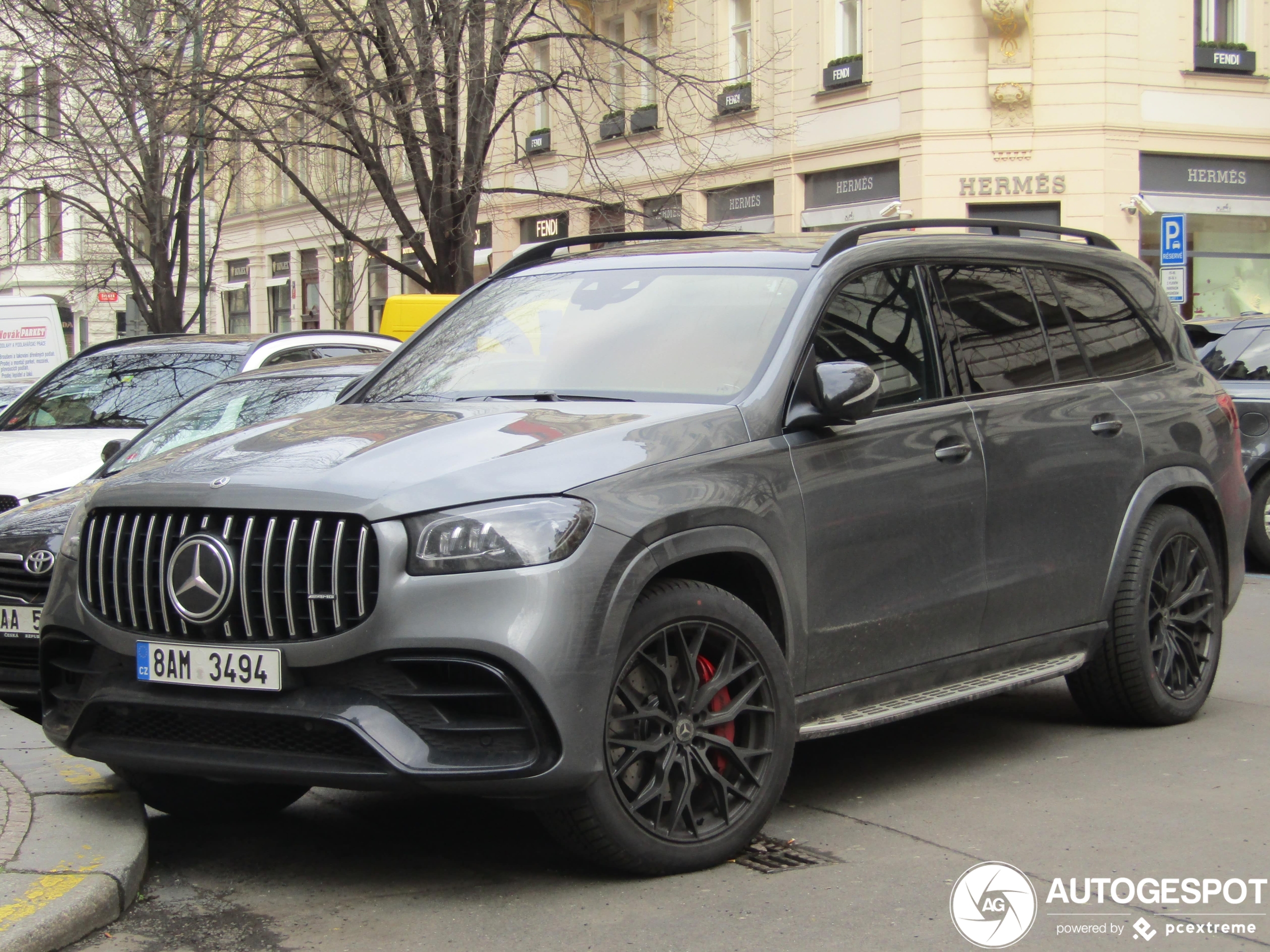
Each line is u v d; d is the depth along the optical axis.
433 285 17.50
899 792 5.13
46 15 17.73
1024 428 5.41
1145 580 5.89
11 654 6.21
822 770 5.49
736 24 26.52
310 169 24.92
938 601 5.02
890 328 5.12
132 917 3.97
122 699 4.13
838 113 24.78
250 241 41.31
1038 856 4.36
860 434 4.82
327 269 38.25
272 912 4.01
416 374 5.34
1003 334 5.58
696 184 27.12
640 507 4.07
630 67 21.50
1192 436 6.23
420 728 3.85
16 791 4.73
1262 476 11.38
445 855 4.50
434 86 16.44
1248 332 11.77
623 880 4.18
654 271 5.36
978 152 23.34
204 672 3.99
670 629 4.16
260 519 4.02
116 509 4.28
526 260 5.95
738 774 4.34
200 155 22.36
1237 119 24.14
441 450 4.14
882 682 4.89
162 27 17.55
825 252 5.05
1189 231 24.20
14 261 32.09
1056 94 23.17
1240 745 5.76
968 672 5.25
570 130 28.55
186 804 4.82
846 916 3.86
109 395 9.89
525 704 3.82
